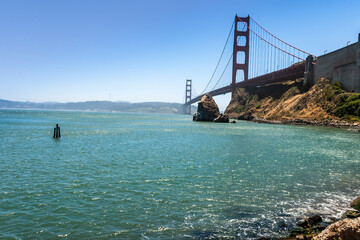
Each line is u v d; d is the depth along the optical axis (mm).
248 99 176375
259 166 24422
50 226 11391
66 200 14484
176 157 28641
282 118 114188
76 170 21578
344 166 25109
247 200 15125
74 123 96562
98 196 15258
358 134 63125
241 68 189625
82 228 11273
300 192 16750
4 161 24766
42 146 35656
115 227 11445
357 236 7727
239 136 55125
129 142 42094
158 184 17938
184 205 14164
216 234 11094
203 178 19750
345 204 14781
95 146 36656
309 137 54469
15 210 12969
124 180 18766
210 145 39531
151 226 11633
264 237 10883
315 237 8688
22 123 88062
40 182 17844
